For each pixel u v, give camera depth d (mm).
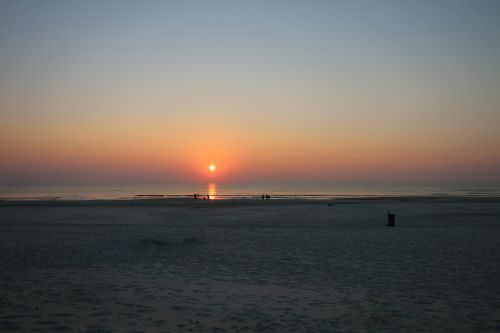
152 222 25188
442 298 8086
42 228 20922
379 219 27031
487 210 34625
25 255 12984
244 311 7078
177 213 32312
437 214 30703
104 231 19625
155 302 7562
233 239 16906
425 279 9758
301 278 9844
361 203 45625
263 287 8891
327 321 6582
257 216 29625
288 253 13484
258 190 127125
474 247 14602
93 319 6508
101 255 13023
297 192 103500
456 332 6172
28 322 6293
